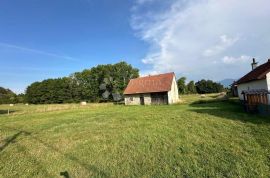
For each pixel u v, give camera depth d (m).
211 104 29.61
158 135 12.41
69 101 84.75
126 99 47.38
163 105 37.19
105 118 22.30
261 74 24.28
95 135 13.97
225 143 9.91
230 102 29.72
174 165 7.96
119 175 7.59
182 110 24.27
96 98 78.75
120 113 26.70
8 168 9.10
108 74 75.25
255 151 8.57
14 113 37.16
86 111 34.00
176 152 9.28
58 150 11.23
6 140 14.73
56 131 16.69
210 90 110.12
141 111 27.44
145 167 8.03
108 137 13.08
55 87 87.69
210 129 12.87
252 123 13.35
